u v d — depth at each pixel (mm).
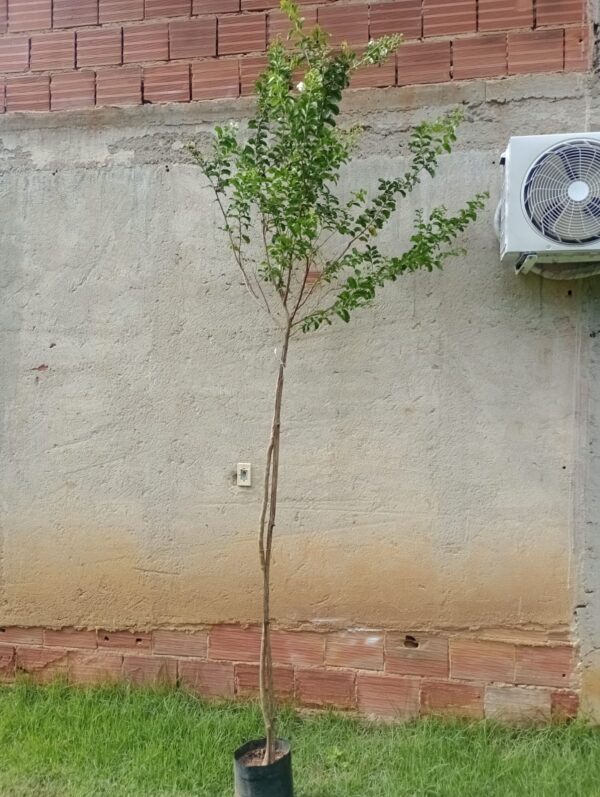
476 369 3100
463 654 3119
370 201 3156
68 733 3062
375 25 3162
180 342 3328
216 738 3002
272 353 3246
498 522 3078
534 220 2721
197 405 3314
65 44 3443
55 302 3439
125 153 3381
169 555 3354
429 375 3133
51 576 3461
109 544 3406
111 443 3395
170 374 3338
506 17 3076
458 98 3109
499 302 3086
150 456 3361
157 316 3350
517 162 2742
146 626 3385
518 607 3068
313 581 3230
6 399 3482
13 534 3490
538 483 3055
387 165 3156
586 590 3018
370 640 3199
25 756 2916
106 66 3408
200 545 3324
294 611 3250
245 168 2527
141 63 3373
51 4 3453
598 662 3006
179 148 3332
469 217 2848
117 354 3385
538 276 3059
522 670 3072
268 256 2857
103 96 3406
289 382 3238
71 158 3428
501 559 3080
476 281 3102
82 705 3250
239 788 2510
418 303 3143
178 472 3336
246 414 3271
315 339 3219
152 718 3150
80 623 3445
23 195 3471
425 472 3133
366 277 2793
